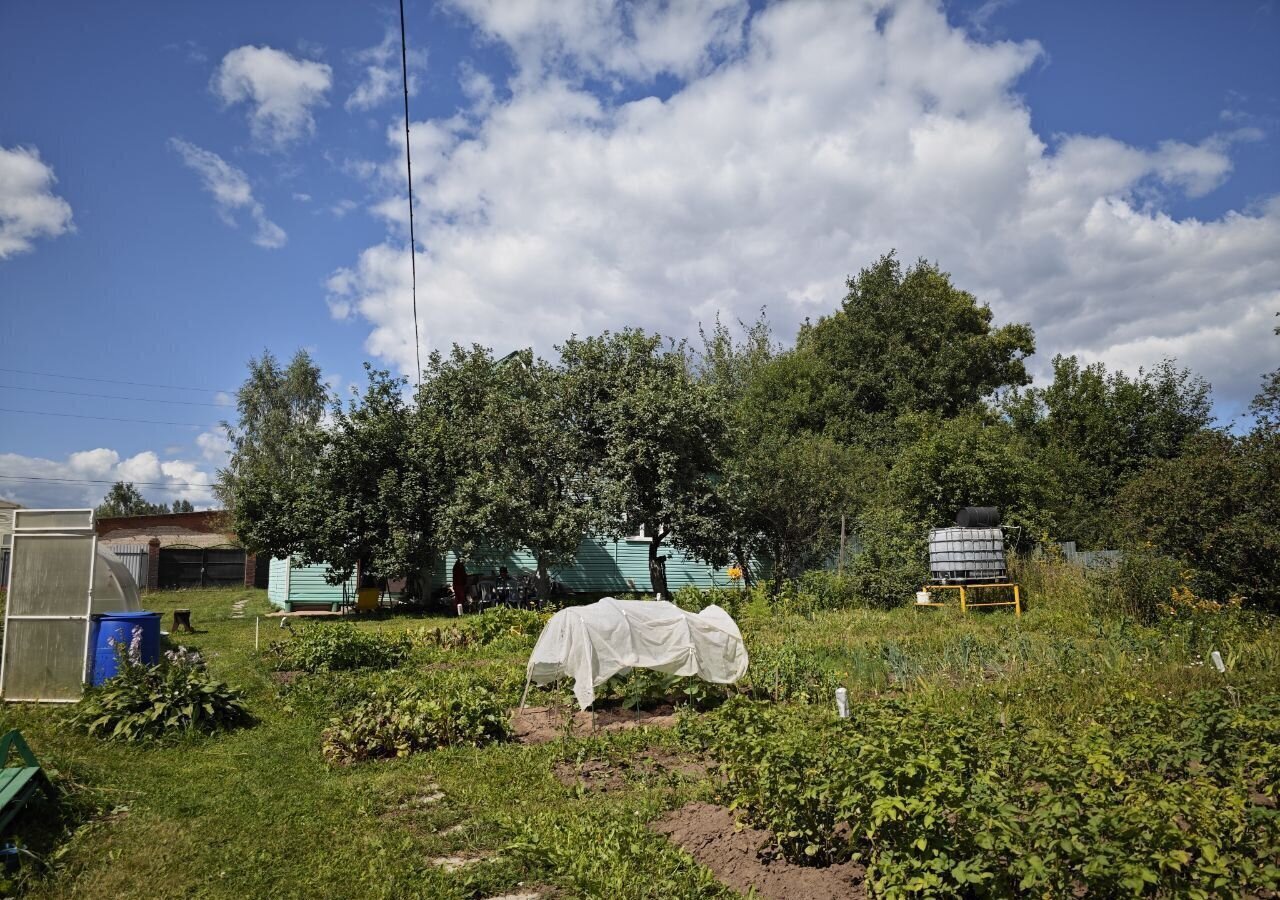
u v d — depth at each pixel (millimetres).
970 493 25125
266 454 47031
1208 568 17500
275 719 10500
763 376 39438
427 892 5504
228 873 5816
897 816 4512
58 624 10961
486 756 8820
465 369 27734
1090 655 12828
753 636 16594
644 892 5363
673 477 24703
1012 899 4320
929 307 38188
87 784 7426
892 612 21016
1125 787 5539
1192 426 33219
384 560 24906
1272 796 6023
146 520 47438
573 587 30719
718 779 7691
